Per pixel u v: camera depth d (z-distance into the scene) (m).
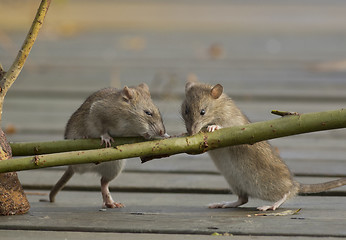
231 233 9.24
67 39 37.03
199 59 31.28
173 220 10.11
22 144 10.99
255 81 26.23
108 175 11.65
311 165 15.07
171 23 41.69
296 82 26.11
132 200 12.23
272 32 38.97
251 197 12.00
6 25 38.34
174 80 25.22
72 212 10.88
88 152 9.74
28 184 13.45
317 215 10.51
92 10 45.91
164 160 15.97
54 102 23.41
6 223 9.80
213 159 12.40
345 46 34.47
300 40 36.50
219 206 11.65
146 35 38.00
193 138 10.01
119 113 12.23
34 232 9.37
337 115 9.76
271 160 11.84
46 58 31.34
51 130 18.78
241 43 35.62
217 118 13.17
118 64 29.73
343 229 9.36
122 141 11.05
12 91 24.50
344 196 12.48
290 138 18.48
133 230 9.48
